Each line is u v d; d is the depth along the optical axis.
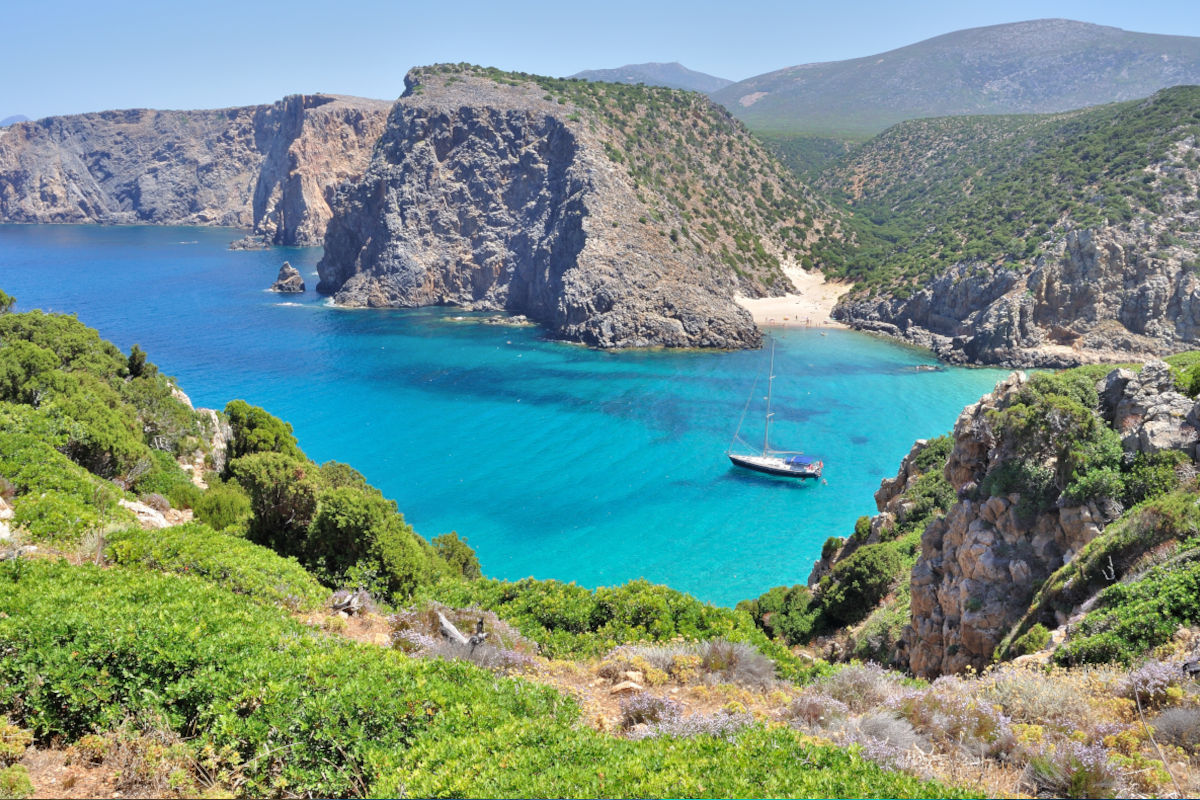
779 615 45.19
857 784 11.37
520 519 70.25
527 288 165.75
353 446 87.62
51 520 23.66
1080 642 19.00
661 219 161.25
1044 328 125.31
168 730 12.59
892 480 53.75
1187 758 12.38
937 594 30.28
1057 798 11.59
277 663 14.25
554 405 104.56
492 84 192.12
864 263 173.88
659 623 23.58
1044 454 28.02
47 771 11.71
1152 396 27.48
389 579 28.30
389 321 155.50
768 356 131.75
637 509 72.75
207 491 44.12
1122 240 123.00
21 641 13.33
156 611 15.52
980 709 14.24
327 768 12.36
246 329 145.00
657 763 12.16
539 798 11.05
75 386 46.53
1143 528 22.27
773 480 80.25
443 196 174.50
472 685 15.21
